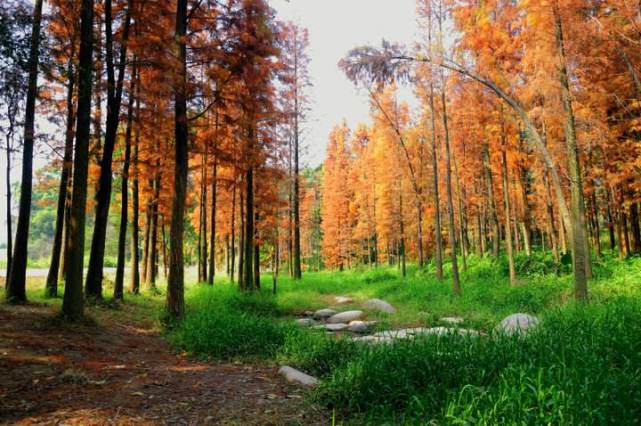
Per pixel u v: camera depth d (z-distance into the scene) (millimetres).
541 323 6664
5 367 5125
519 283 14266
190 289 17406
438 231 18484
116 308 11156
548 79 10336
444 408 3580
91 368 5617
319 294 19422
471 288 14938
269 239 17906
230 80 11203
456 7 13258
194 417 4074
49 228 59875
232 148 13734
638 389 3430
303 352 6613
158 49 10297
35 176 14570
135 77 12523
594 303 8914
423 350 4902
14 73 6973
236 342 7336
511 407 3154
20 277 9969
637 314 6371
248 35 10789
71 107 11828
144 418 3963
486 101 14219
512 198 21250
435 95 15688
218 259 41156
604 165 15266
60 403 4207
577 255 9711
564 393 3152
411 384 4293
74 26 11109
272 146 16359
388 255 40031
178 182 10000
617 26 10375
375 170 30844
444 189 24109
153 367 6055
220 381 5484
